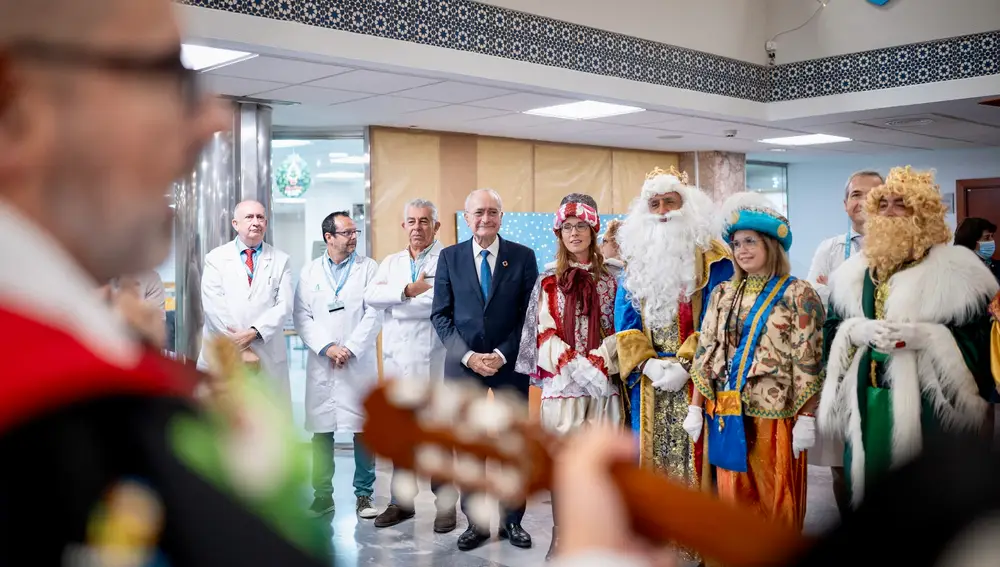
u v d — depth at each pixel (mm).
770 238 3613
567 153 9234
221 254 5086
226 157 6215
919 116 7883
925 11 7164
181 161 404
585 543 492
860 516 375
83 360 328
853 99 7547
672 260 3803
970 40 6957
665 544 503
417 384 568
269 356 5062
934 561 340
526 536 4469
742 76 7707
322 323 5191
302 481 392
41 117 367
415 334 5184
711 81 7426
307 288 5273
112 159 379
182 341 6020
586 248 4062
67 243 380
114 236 387
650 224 3861
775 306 3586
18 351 319
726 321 3660
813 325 3570
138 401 339
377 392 566
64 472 315
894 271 3654
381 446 566
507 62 5918
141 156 386
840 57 7598
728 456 3570
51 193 373
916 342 3428
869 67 7457
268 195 6496
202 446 354
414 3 5398
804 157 11555
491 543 4551
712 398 3656
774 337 3564
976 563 331
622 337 3854
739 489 3607
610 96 6586
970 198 11242
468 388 584
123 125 378
